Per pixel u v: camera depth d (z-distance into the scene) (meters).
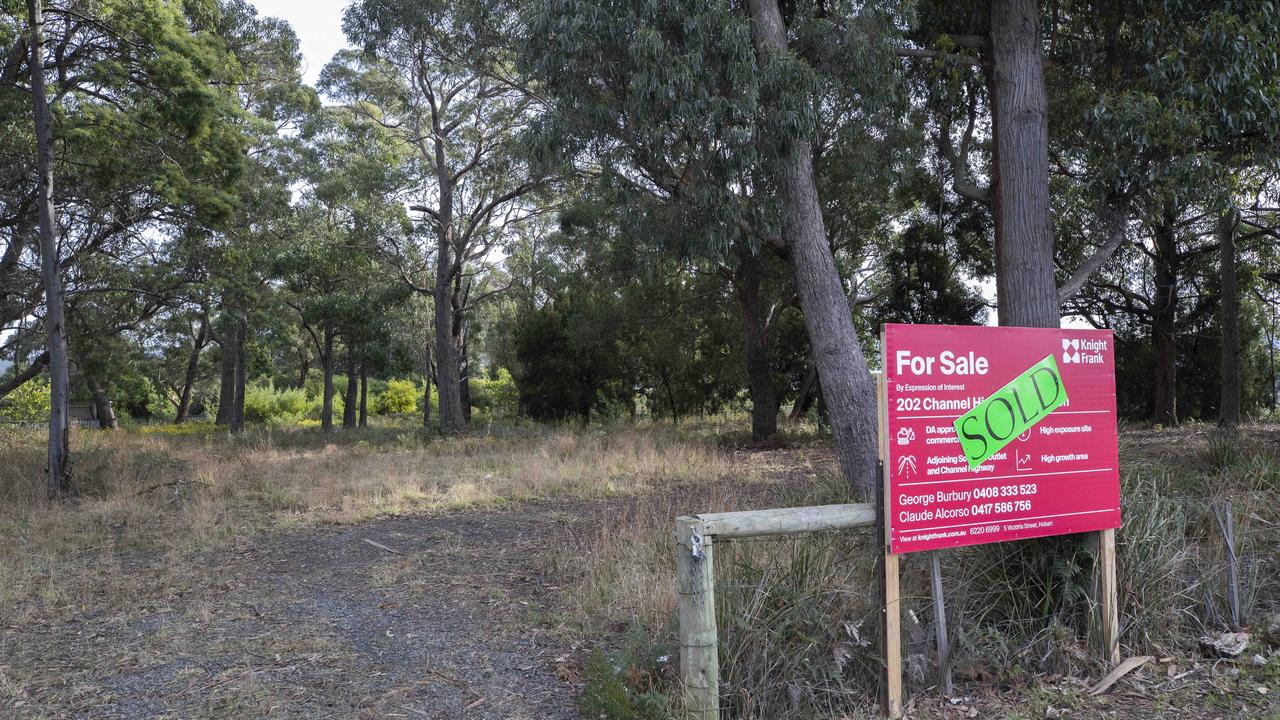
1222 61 8.96
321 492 11.30
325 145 27.14
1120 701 3.93
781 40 9.24
